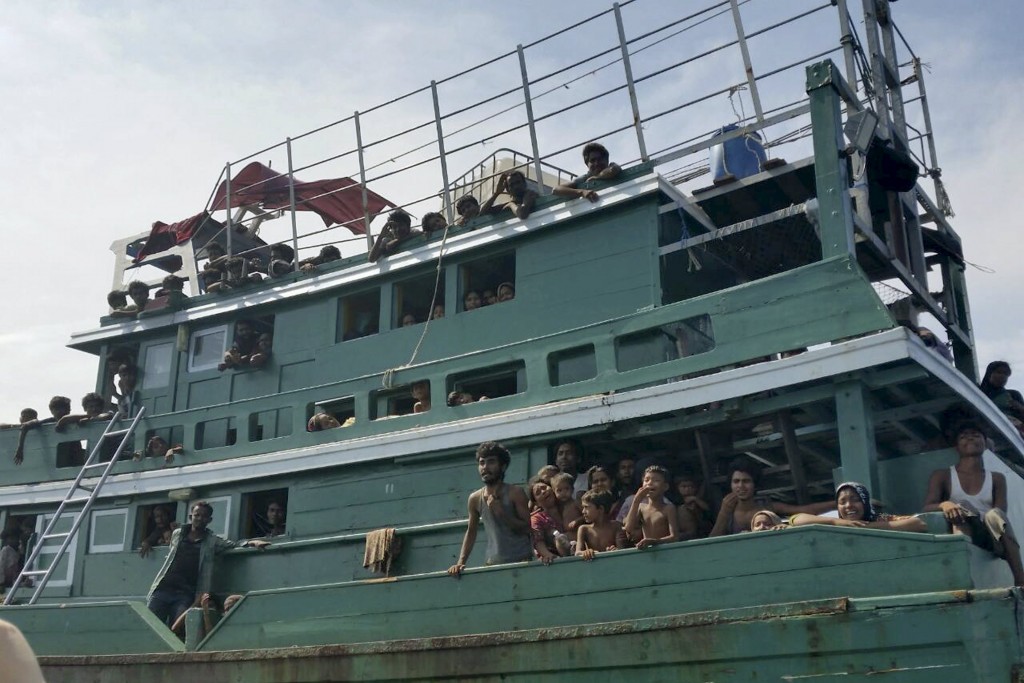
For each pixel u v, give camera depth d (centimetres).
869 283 946
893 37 1401
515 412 1127
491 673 933
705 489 1091
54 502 1540
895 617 775
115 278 1788
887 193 1285
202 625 1168
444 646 964
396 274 1402
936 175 1457
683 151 1202
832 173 1037
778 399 984
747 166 1229
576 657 895
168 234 1783
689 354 1144
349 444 1248
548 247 1270
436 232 1383
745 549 859
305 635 1069
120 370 1638
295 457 1291
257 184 1719
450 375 1209
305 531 1269
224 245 1789
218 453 1388
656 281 1172
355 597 1051
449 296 1342
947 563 778
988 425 1097
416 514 1188
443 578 1001
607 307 1199
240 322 1553
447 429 1173
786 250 1286
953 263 1452
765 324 992
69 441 1594
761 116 1173
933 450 1031
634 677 865
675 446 1129
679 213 1225
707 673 836
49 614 1266
